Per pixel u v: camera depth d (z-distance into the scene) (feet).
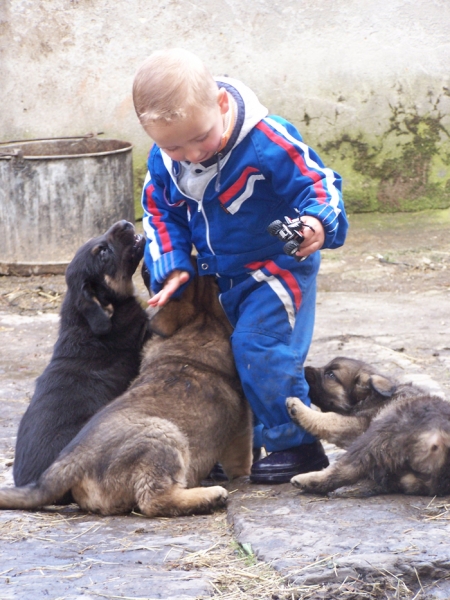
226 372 13.48
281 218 12.85
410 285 30.53
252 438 14.52
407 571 9.49
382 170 39.52
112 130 38.37
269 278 13.11
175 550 10.55
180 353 13.47
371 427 12.35
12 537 11.30
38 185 31.09
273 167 12.18
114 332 15.08
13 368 22.95
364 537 10.29
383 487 12.19
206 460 13.10
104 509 12.28
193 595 9.09
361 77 38.58
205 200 12.73
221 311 13.87
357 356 22.84
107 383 14.56
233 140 12.10
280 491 12.84
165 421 12.46
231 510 11.85
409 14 38.06
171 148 11.50
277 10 37.83
